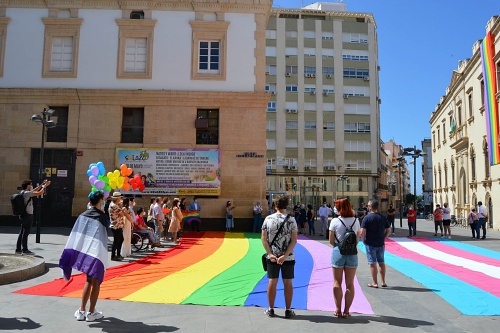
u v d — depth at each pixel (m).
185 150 20.16
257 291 7.35
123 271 9.22
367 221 8.30
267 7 21.20
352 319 5.82
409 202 91.38
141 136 20.61
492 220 26.38
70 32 20.91
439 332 5.30
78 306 6.24
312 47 51.56
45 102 20.31
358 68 51.84
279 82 50.59
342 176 44.34
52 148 20.14
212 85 20.77
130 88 20.62
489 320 5.91
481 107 28.33
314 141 50.22
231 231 19.78
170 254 12.18
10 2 20.97
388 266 10.88
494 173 25.41
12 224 19.69
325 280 8.54
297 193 49.34
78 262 5.55
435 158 47.25
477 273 9.77
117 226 11.00
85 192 19.88
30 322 5.40
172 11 21.12
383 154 71.44
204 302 6.57
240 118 20.47
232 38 21.05
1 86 20.53
